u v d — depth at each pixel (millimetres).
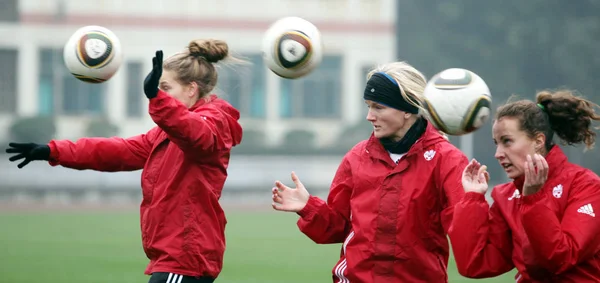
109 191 118188
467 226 16703
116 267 45375
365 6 161250
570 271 16812
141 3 155750
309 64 19016
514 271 45094
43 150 19703
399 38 162875
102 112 152000
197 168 18797
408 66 18234
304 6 160875
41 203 109438
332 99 160250
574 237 16297
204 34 158125
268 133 156375
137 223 76938
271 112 157125
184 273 18562
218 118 18859
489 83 154625
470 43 156625
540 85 153375
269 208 104875
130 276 41562
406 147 18188
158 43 155875
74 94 151125
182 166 18750
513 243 17266
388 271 17984
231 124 19469
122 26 154500
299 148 137875
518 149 16625
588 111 17250
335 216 19219
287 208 19172
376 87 17891
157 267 18703
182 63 19359
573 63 149625
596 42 150125
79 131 148500
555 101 17234
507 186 17656
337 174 19344
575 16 152750
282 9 160125
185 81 19312
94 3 153500
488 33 157875
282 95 158375
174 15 157000
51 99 150625
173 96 19281
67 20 152125
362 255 18109
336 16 160875
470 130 16984
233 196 128250
